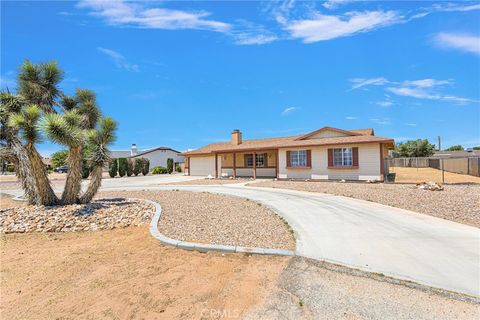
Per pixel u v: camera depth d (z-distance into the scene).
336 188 13.24
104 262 4.39
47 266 4.29
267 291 3.31
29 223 6.73
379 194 10.76
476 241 5.05
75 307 3.05
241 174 24.72
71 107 9.44
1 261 4.55
